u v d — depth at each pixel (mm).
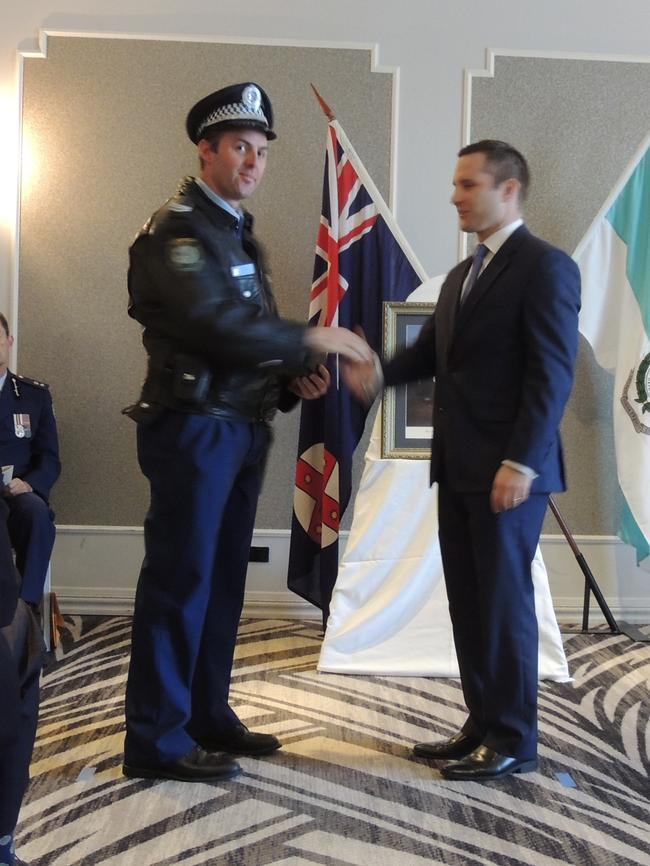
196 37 3775
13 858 1628
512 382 2199
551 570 3975
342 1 3809
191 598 2164
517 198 2242
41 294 3865
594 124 3846
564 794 2193
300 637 3617
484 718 2301
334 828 1985
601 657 3416
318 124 3832
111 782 2199
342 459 3504
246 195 2127
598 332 3777
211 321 1966
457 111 3834
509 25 3824
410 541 3166
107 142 3816
